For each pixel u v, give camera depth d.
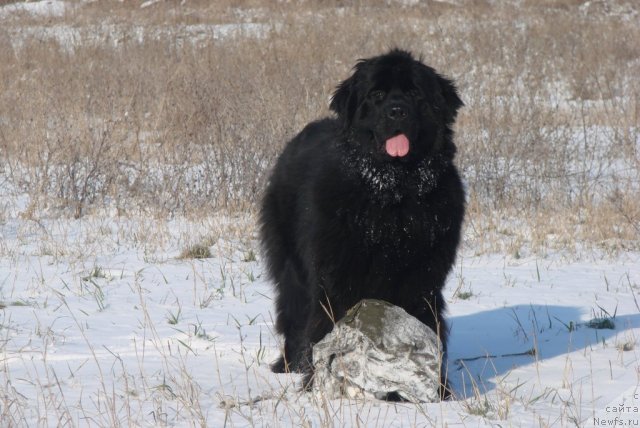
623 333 8.52
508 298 10.05
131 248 12.35
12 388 6.43
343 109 7.25
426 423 5.84
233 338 8.41
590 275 11.18
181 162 15.60
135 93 18.55
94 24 30.19
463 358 7.84
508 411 6.05
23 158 16.36
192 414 5.86
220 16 31.77
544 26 28.64
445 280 7.12
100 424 5.68
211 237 12.64
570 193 15.17
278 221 8.14
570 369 7.32
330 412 6.11
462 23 29.59
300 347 7.47
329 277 6.91
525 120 17.52
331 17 29.81
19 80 20.78
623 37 27.23
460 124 17.98
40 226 13.25
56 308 9.48
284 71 19.36
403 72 7.02
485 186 15.06
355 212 6.84
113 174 14.95
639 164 16.08
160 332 8.58
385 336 6.36
